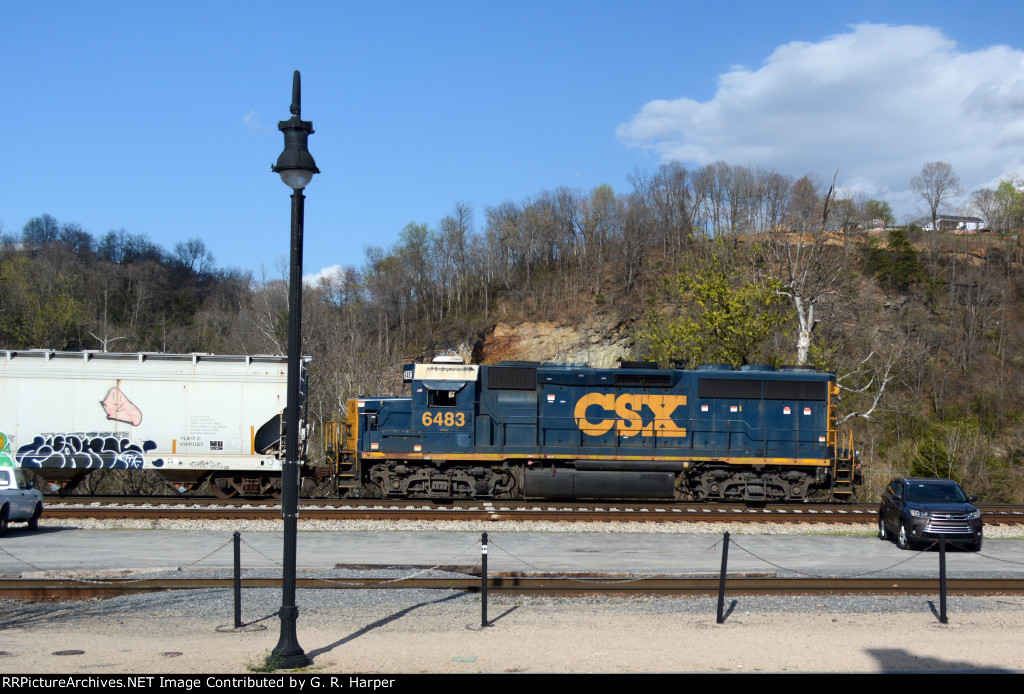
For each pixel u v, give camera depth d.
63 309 57.22
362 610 12.76
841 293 49.72
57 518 21.86
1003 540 21.23
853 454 27.09
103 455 25.05
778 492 27.02
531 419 26.45
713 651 10.38
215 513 22.28
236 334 63.62
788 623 11.98
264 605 13.09
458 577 15.06
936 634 11.43
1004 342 60.59
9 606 13.05
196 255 111.31
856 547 19.50
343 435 27.48
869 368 49.88
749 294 34.44
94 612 12.59
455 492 26.58
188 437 25.38
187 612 12.59
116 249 107.19
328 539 19.50
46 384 25.05
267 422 25.67
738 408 26.86
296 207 10.30
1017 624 12.09
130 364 25.41
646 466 26.33
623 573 15.11
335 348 51.28
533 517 22.52
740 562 17.27
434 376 26.31
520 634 11.19
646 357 45.53
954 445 36.28
